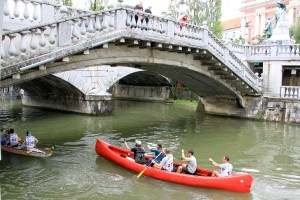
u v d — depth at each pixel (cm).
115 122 2205
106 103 2527
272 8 4641
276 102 2220
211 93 2509
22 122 2158
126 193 978
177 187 1032
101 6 2350
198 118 2455
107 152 1280
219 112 2588
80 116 2428
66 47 1112
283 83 2488
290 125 2111
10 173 1127
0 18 479
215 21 3519
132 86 4250
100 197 945
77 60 1281
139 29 1398
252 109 2347
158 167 1121
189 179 1033
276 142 1648
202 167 1236
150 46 1488
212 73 2059
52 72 1197
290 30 3098
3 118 2336
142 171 1098
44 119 2284
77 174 1130
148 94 4062
